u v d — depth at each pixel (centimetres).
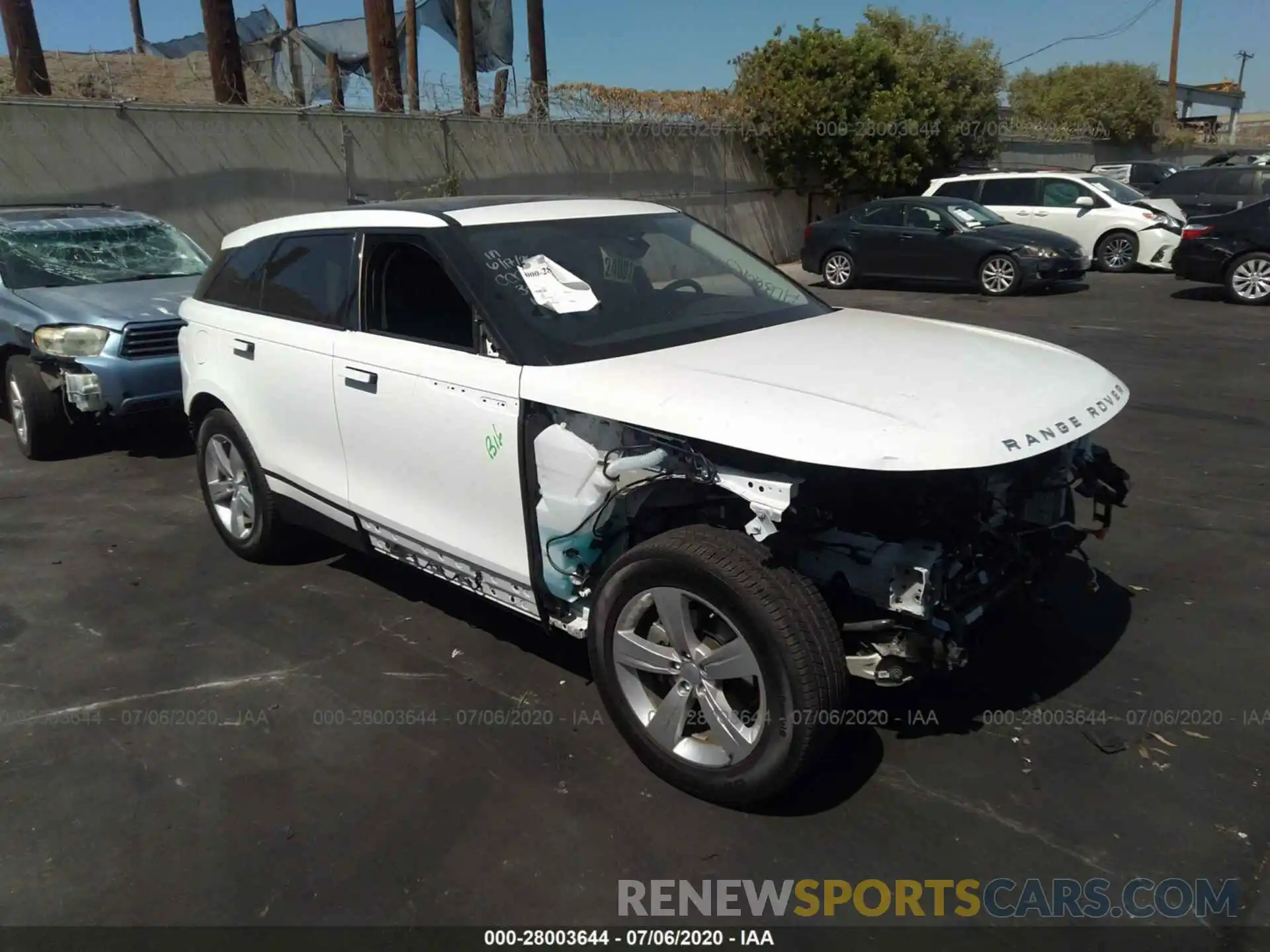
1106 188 1622
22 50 1241
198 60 1850
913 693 362
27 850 296
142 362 664
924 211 1491
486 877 280
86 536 555
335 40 1845
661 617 303
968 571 308
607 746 340
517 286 358
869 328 390
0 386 812
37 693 387
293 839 299
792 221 2145
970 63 2345
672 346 352
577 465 314
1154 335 1033
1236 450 635
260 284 464
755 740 288
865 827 295
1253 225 1202
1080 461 358
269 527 482
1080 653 388
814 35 1981
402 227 387
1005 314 1219
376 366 382
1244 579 447
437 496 372
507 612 443
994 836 289
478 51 1955
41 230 785
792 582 281
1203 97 5594
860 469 262
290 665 403
